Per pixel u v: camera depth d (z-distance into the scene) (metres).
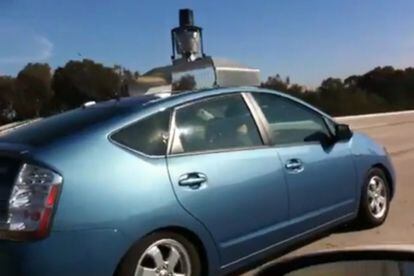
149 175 3.38
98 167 3.22
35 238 2.99
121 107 3.78
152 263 3.37
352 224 5.44
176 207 3.45
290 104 4.72
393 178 5.82
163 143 3.59
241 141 4.09
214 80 8.45
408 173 8.88
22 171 3.12
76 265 3.04
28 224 3.01
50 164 3.12
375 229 5.46
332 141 4.98
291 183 4.32
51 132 3.46
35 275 2.96
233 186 3.83
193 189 3.58
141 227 3.26
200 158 3.72
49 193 3.04
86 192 3.12
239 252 3.88
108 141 3.37
